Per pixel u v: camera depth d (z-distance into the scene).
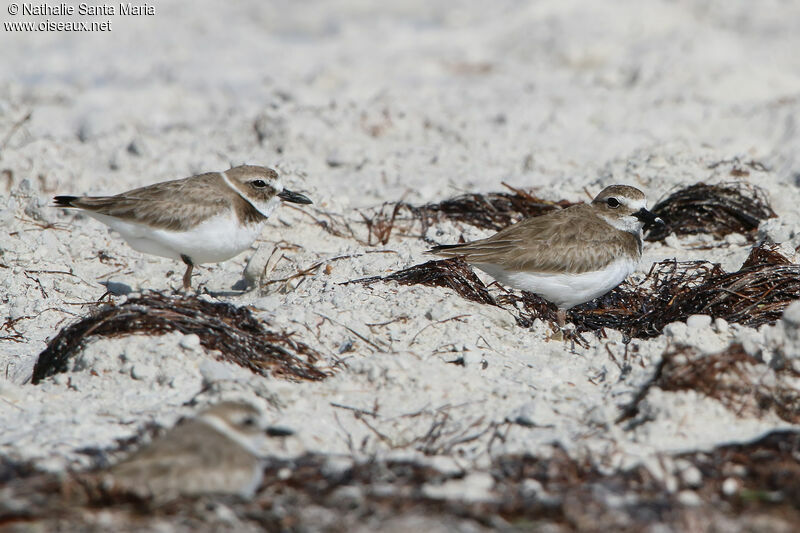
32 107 22.80
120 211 12.66
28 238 14.68
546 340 11.63
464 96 23.50
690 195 16.05
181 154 19.20
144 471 7.49
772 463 8.23
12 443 8.58
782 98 21.98
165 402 9.50
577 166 19.03
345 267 13.51
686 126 20.88
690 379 9.32
